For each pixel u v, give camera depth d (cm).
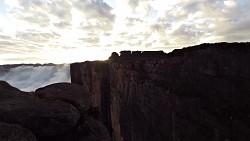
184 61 1571
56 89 1012
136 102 2661
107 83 4872
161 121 1791
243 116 991
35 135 707
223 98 1150
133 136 2838
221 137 1010
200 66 1381
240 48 1149
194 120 1236
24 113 727
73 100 952
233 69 1155
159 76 1989
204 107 1184
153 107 2016
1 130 601
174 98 1507
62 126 757
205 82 1309
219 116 1084
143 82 2391
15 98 848
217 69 1247
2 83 966
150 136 2112
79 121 888
